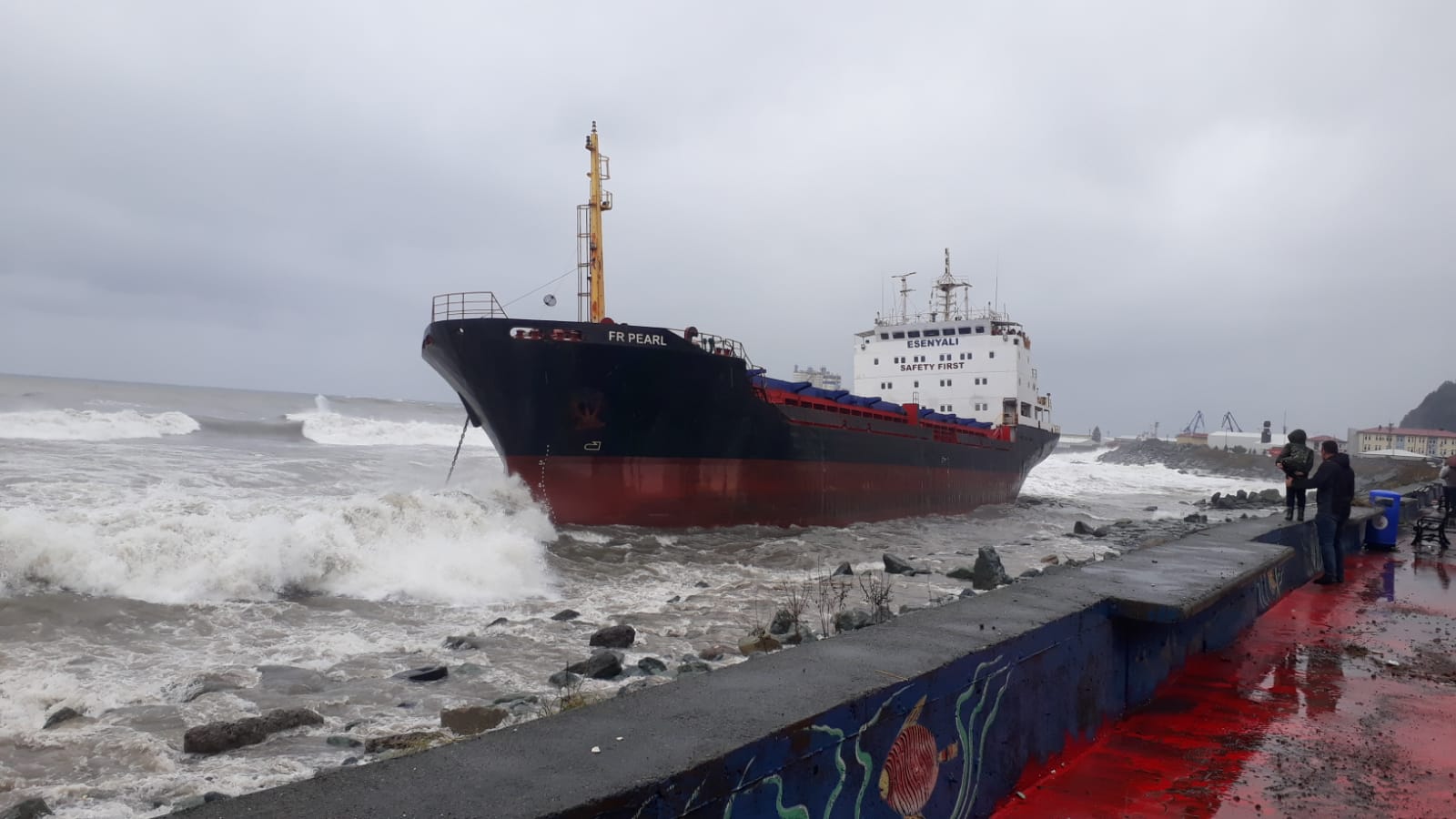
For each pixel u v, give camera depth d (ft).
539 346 58.75
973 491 109.40
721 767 8.61
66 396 200.54
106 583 34.40
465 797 7.63
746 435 68.33
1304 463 41.70
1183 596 18.28
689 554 56.29
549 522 57.57
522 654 30.25
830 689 10.99
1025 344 136.15
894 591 44.29
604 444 62.80
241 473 79.10
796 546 61.93
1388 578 41.50
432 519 47.65
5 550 32.91
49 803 17.34
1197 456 304.71
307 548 39.47
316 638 31.76
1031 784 14.96
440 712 23.59
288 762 19.70
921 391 134.31
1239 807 14.30
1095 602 17.71
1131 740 17.66
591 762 8.45
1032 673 15.07
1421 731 18.39
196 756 20.08
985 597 18.04
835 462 78.48
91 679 25.85
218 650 29.60
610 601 40.93
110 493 60.08
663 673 27.25
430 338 63.41
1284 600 34.76
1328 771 15.97
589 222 75.51
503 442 64.39
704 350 63.21
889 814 11.12
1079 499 152.87
